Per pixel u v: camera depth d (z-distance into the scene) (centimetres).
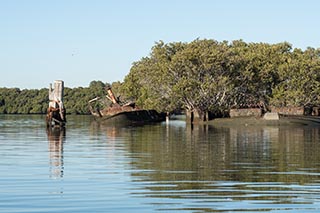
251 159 3500
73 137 5819
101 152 3969
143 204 2045
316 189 2361
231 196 2198
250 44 13912
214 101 10381
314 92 11550
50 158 3541
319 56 12962
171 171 2906
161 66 10794
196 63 10519
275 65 11969
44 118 14125
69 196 2184
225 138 5600
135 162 3309
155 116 11162
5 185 2433
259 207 2002
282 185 2462
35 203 2055
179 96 10150
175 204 2048
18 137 5800
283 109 10844
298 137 5809
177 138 5600
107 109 10525
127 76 14100
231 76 10944
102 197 2167
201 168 3036
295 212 1928
